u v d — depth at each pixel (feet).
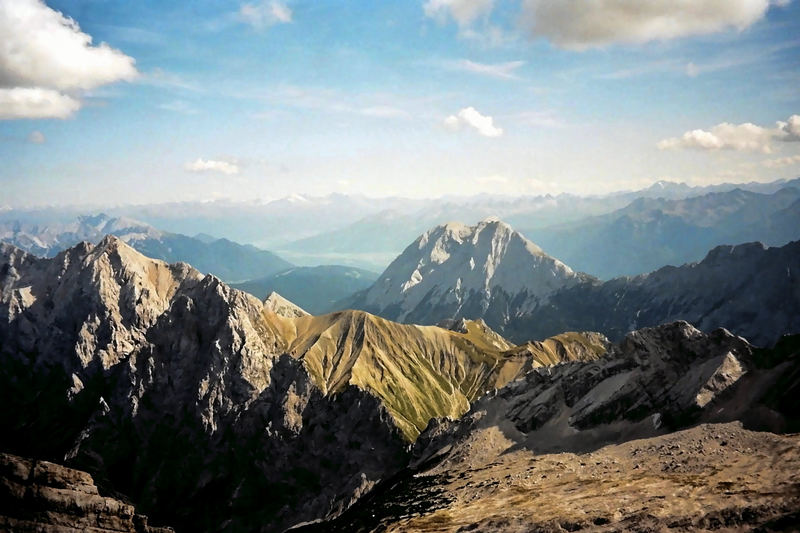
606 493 548.72
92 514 584.40
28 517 552.82
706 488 492.13
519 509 568.00
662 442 647.15
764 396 637.30
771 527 396.98
